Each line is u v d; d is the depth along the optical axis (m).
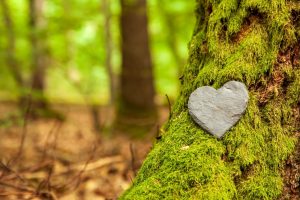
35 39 3.17
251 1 0.93
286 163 0.90
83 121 3.93
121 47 3.26
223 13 0.95
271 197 0.88
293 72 0.91
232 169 0.89
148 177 0.93
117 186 1.56
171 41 4.93
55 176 1.58
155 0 4.00
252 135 0.90
